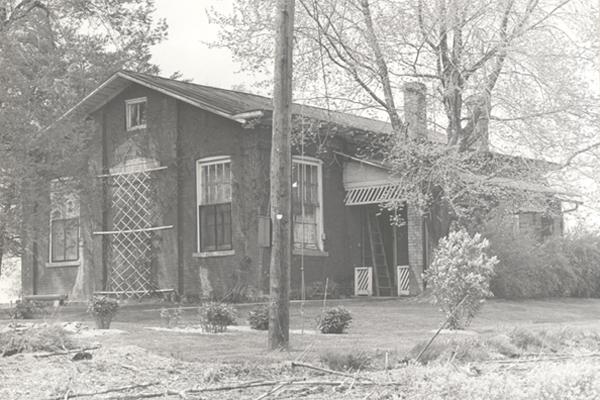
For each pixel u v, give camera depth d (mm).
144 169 24594
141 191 24641
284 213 12570
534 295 24984
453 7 21484
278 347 12281
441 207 23344
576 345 13289
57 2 27516
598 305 23781
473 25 22109
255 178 22469
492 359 11352
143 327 16078
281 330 12375
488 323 18016
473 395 7645
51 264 26438
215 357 11281
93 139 25547
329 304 21672
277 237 12531
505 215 24578
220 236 23125
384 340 13773
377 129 25828
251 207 22469
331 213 24656
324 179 24562
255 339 13859
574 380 7754
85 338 13742
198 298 23219
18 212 22281
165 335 14445
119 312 20516
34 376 9734
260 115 21703
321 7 22281
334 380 9078
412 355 11039
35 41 24656
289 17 12789
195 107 23812
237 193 22734
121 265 24812
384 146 24469
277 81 12719
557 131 22234
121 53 30219
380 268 25922
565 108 22016
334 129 23406
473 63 22344
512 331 13562
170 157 24078
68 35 26094
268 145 22875
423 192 22953
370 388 8688
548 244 26062
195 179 23672
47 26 25188
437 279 16172
